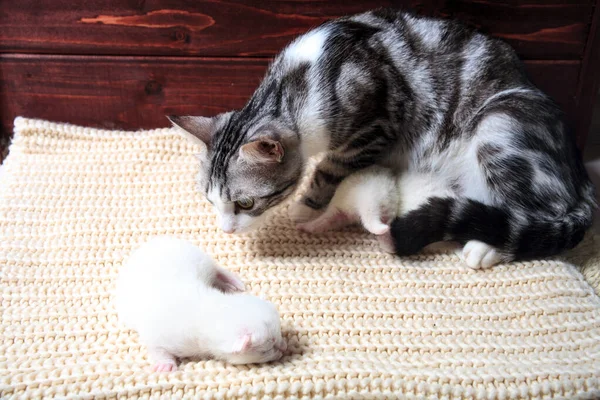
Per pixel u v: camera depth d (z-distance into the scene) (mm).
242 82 677
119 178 631
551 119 582
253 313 491
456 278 568
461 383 497
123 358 509
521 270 572
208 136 557
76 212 603
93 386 486
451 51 594
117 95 681
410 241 570
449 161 604
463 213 563
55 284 557
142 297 504
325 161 599
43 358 509
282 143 537
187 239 590
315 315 537
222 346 485
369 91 571
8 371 495
